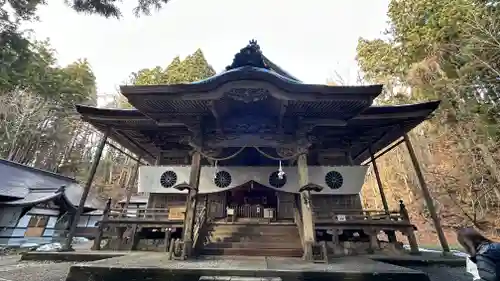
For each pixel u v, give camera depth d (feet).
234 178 39.47
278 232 33.65
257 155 46.37
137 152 52.65
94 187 118.21
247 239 31.83
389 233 35.53
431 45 59.21
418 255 31.71
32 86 90.84
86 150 142.10
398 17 71.31
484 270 8.42
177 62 98.48
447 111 59.67
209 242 30.89
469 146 55.06
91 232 60.39
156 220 35.65
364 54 87.51
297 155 27.14
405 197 81.35
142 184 40.96
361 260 23.86
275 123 29.17
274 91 23.93
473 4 53.06
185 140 29.96
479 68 52.13
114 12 17.87
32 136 97.19
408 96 73.51
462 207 56.54
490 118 50.24
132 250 34.04
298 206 37.06
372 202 94.53
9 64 23.03
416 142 74.28
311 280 16.96
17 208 43.80
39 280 19.49
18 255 35.37
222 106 26.94
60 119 110.11
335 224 34.73
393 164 88.94
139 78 94.73
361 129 41.57
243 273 17.46
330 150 47.29
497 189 50.44
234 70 23.88
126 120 37.37
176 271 17.44
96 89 137.28
